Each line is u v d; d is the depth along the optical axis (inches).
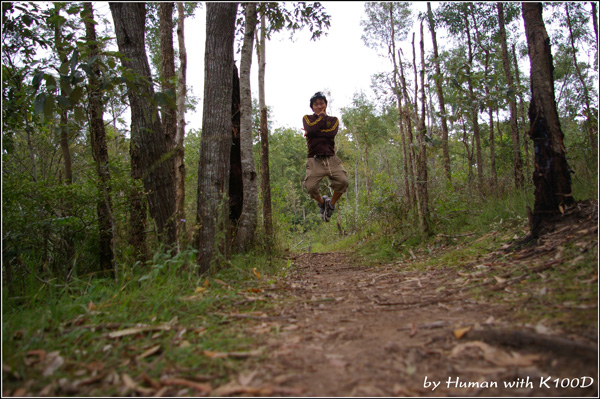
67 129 206.1
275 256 281.7
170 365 87.8
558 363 76.5
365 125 834.2
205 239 188.5
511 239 189.0
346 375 81.4
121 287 151.0
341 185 239.6
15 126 211.5
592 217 149.9
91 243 225.1
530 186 273.6
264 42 360.5
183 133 222.4
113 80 154.6
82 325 114.5
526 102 402.6
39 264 204.7
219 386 78.7
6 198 193.0
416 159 313.6
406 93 304.8
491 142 363.6
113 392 77.4
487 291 126.0
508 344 85.4
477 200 293.6
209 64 198.8
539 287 117.0
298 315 125.7
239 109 302.0
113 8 187.0
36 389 80.0
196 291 150.6
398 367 83.2
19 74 184.9
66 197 215.2
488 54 370.9
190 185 359.6
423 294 140.9
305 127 236.7
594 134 233.5
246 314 127.0
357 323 113.3
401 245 290.5
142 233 211.3
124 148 255.0
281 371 84.4
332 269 258.7
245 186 293.4
